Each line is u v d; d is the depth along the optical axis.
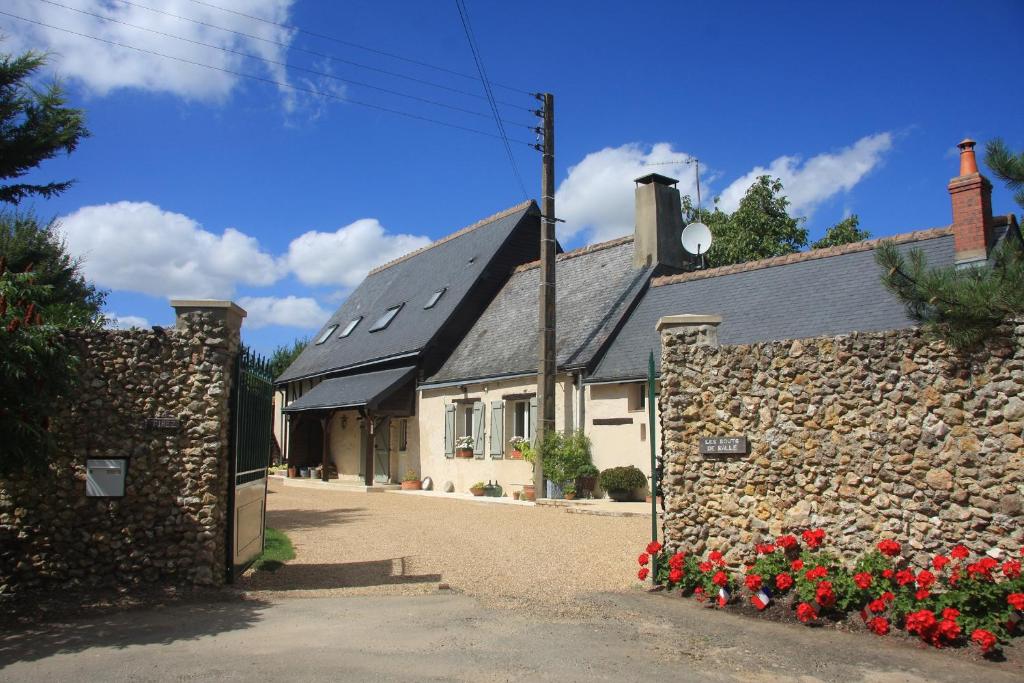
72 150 12.99
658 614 7.22
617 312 18.33
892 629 6.52
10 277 7.31
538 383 17.22
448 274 26.11
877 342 7.39
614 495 16.11
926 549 6.89
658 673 5.50
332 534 12.24
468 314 23.64
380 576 8.95
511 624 6.80
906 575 6.62
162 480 7.93
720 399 8.23
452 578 8.82
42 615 6.97
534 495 17.58
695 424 8.36
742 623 6.90
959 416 6.85
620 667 5.62
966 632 6.14
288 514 15.26
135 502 7.87
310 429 28.06
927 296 6.52
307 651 5.90
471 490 19.98
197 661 5.64
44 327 7.06
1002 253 6.73
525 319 21.36
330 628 6.60
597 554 10.36
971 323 6.55
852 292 14.65
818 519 7.52
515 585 8.47
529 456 17.86
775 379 7.95
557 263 23.08
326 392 25.73
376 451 24.80
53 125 12.51
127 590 7.70
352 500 18.59
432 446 22.09
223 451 8.17
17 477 7.73
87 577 7.75
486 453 20.05
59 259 16.17
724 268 17.69
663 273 19.47
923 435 7.02
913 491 7.02
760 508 7.88
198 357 8.10
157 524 7.88
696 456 8.32
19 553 7.70
